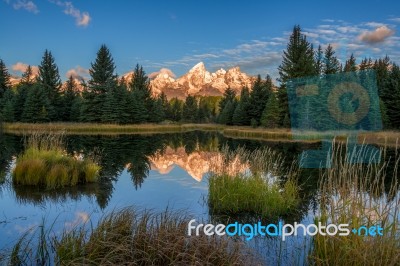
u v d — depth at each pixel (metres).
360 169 4.78
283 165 14.93
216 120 78.94
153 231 4.91
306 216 7.65
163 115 61.84
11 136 29.86
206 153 21.36
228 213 7.85
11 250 5.12
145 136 38.12
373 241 4.36
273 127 40.56
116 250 4.35
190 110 80.69
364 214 4.56
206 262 4.21
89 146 23.83
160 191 10.23
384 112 33.84
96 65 51.06
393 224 4.30
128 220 5.25
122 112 49.44
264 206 7.70
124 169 14.53
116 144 26.42
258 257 4.93
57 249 4.65
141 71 61.78
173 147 25.47
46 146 13.28
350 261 4.29
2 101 49.69
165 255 4.41
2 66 58.88
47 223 6.91
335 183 4.93
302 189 10.02
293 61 37.44
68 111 51.78
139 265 4.42
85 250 4.53
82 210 8.02
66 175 10.91
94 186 10.83
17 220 7.12
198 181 11.89
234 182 8.48
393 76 40.44
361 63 48.16
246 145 26.95
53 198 9.20
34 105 45.75
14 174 10.81
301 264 4.96
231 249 4.67
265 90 48.06
